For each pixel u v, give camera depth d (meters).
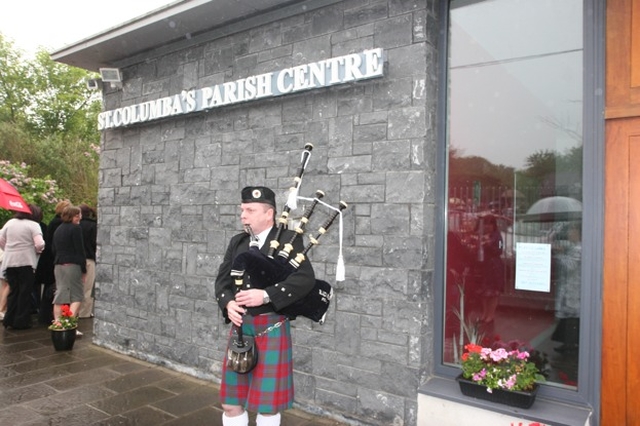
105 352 5.16
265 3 3.82
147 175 4.96
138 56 5.07
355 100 3.49
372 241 3.38
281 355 2.58
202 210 4.46
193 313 4.49
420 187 3.19
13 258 5.98
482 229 3.22
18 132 13.37
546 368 2.98
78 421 3.42
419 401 3.10
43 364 4.70
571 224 2.92
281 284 2.40
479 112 3.26
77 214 5.70
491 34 3.23
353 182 3.48
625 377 2.70
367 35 3.46
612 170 2.76
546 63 3.04
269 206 2.62
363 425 3.37
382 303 3.31
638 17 2.71
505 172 3.15
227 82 4.25
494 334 3.16
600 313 2.78
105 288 5.36
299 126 3.80
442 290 3.31
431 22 3.29
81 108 22.84
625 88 2.73
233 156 4.23
